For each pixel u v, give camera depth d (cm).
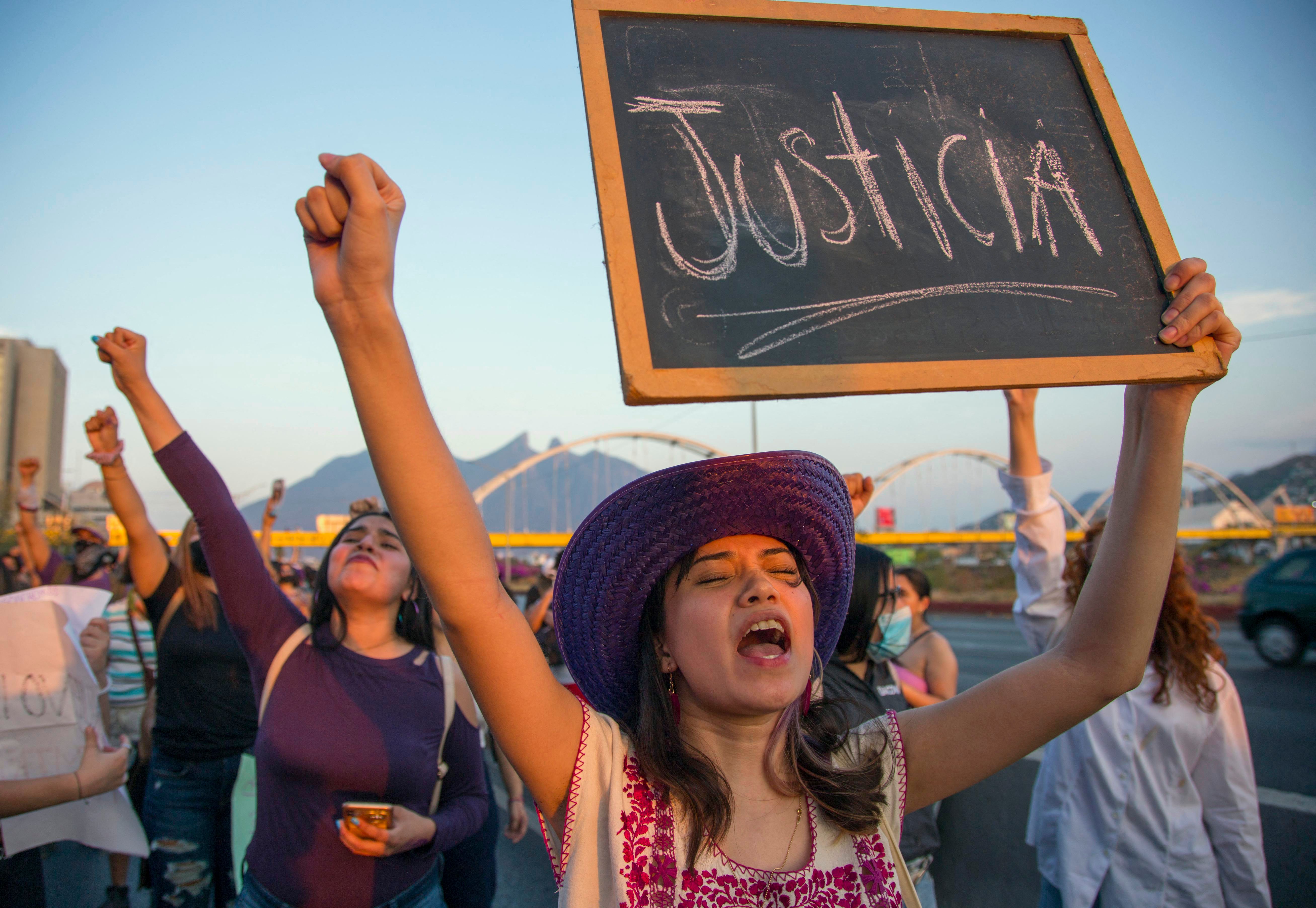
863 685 247
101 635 316
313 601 254
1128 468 156
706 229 129
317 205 109
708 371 116
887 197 143
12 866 249
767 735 145
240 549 245
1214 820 268
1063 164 158
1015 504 293
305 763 224
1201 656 270
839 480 157
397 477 115
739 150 138
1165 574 150
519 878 461
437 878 249
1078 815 280
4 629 254
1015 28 169
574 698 142
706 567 143
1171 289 146
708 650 137
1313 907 349
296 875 220
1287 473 13512
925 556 6084
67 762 255
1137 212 155
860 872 135
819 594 164
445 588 121
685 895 126
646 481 141
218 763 332
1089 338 141
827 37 157
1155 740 272
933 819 290
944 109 156
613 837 129
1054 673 152
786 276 130
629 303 117
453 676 258
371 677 241
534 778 134
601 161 127
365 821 204
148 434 241
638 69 140
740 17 150
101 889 424
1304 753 611
